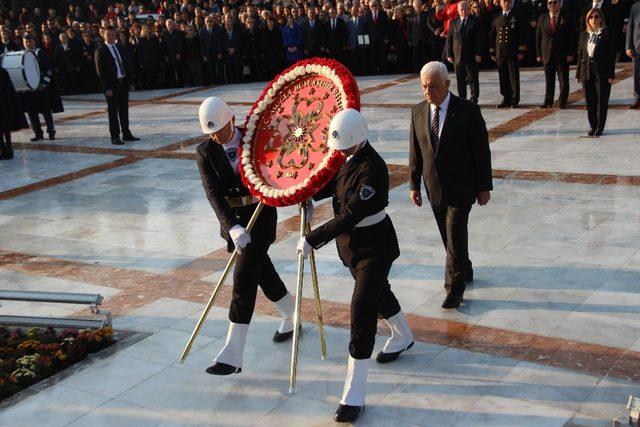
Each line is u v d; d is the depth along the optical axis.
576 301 5.64
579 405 4.27
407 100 15.01
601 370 4.64
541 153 9.98
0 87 12.34
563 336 5.12
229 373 4.81
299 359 5.10
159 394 4.75
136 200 9.50
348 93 4.55
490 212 7.79
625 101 12.82
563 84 12.68
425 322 5.49
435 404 4.40
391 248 4.50
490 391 4.50
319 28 19.72
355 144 4.27
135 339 5.54
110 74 12.83
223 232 5.01
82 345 5.30
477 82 13.49
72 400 4.72
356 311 4.38
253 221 4.79
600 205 7.73
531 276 6.15
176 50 20.44
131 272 7.00
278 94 5.01
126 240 7.93
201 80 20.66
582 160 9.48
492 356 4.92
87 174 11.12
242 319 4.84
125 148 12.83
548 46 12.49
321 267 6.74
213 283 6.59
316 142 4.70
